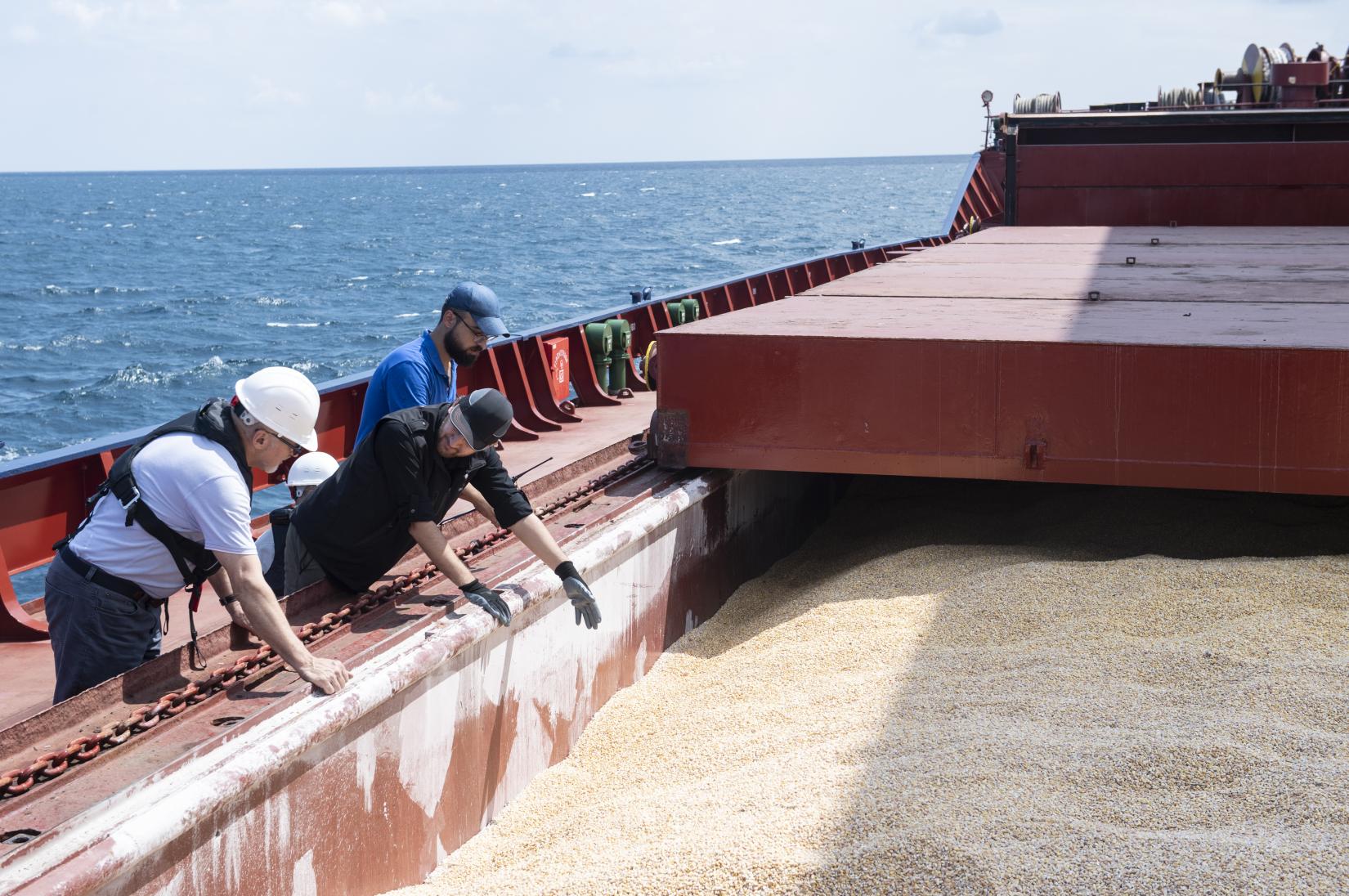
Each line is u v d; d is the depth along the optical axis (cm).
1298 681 451
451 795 444
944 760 407
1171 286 869
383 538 452
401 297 6825
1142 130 1617
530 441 842
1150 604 555
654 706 565
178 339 5047
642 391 1088
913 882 326
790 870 339
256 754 338
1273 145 1527
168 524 364
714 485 672
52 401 3659
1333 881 309
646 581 607
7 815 304
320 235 13588
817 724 474
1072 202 1612
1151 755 394
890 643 552
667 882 347
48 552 547
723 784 433
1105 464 604
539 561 519
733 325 693
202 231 14625
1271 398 575
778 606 686
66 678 382
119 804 309
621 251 10125
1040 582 600
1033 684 478
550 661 511
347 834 385
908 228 12850
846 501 929
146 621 385
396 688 397
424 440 431
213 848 327
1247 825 350
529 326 5244
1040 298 813
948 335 631
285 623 374
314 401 372
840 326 681
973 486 906
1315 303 756
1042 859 330
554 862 397
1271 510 754
